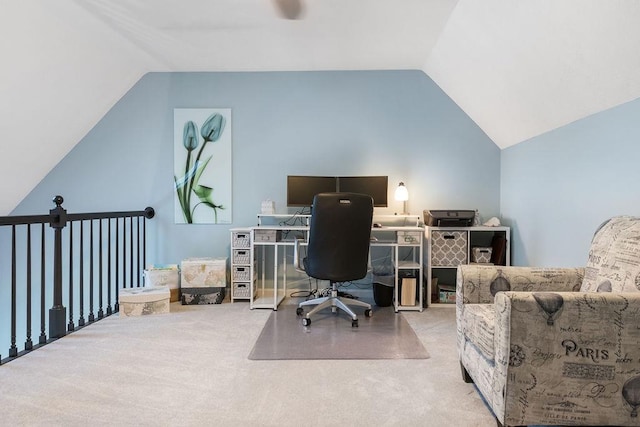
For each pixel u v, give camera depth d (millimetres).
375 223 3646
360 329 2814
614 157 2088
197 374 2039
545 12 1979
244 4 2617
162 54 3453
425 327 2865
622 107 2020
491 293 1950
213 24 2904
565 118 2549
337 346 2457
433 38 3119
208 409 1688
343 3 2602
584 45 1935
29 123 3230
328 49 3361
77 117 3613
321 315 3180
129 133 3877
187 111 3873
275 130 3875
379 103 3842
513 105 2975
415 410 1686
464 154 3824
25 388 1875
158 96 3873
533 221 3082
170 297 3531
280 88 3863
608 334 1324
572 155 2508
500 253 3441
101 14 2727
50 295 3854
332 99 3852
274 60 3605
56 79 3100
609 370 1328
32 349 2383
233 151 3891
